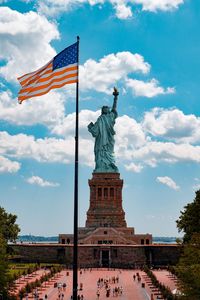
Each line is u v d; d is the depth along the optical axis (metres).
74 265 53.91
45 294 122.44
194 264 82.69
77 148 56.00
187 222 135.38
